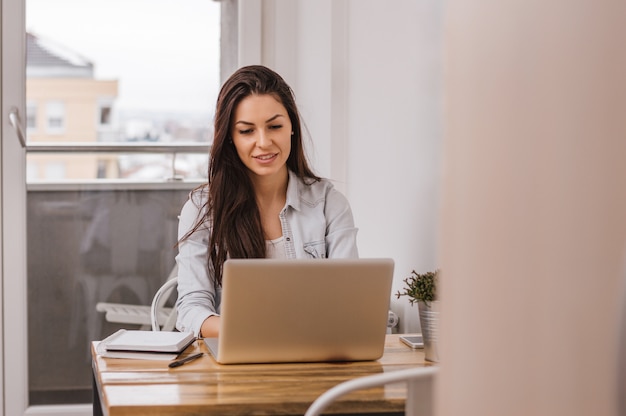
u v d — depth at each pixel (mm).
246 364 1775
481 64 418
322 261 1723
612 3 378
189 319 2158
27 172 3410
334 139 3252
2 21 3355
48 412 3447
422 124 2562
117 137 3471
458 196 435
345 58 3229
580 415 389
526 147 400
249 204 2312
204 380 1617
